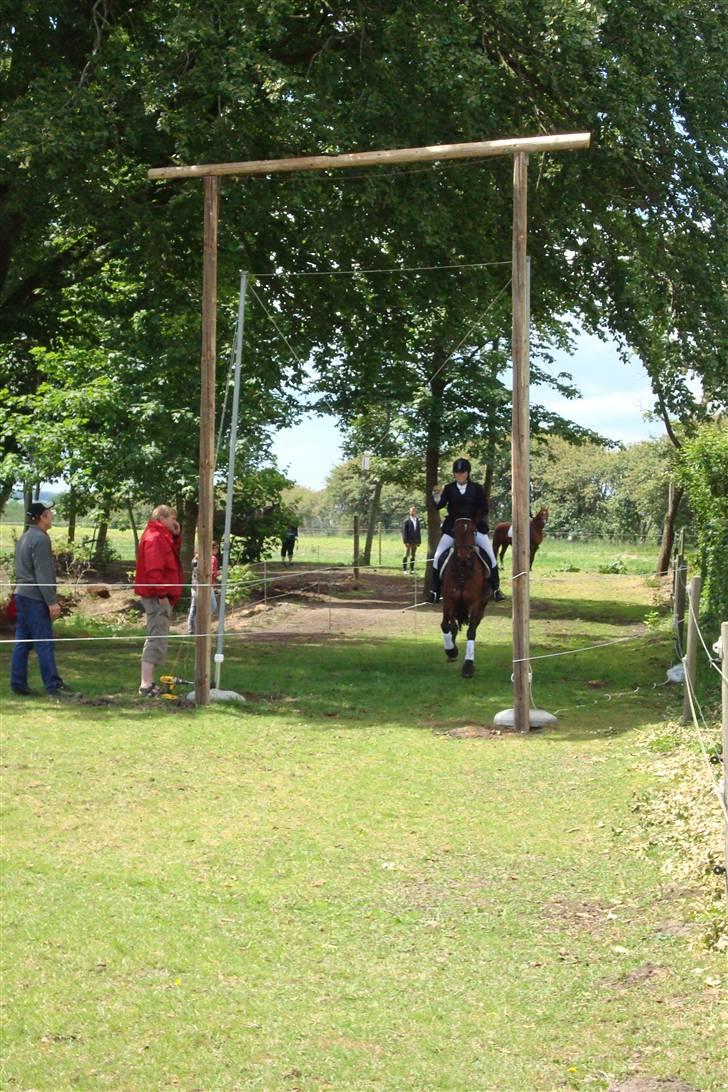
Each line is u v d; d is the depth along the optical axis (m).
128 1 19.56
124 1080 4.66
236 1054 4.89
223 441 25.11
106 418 24.11
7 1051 4.91
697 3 19.62
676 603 15.63
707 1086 4.55
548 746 11.57
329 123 17.39
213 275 14.29
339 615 27.52
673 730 11.58
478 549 16.88
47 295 24.86
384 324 23.23
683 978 5.63
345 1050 4.93
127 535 52.62
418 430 31.72
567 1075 4.69
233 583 26.56
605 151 19.02
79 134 17.14
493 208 19.67
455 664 18.53
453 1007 5.37
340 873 7.42
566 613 28.20
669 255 19.98
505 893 7.03
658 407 20.12
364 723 12.89
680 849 7.68
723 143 19.25
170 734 11.91
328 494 96.25
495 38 18.73
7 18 18.62
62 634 21.33
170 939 6.23
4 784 9.60
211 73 16.92
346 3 19.02
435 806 9.15
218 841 8.12
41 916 6.54
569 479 82.56
